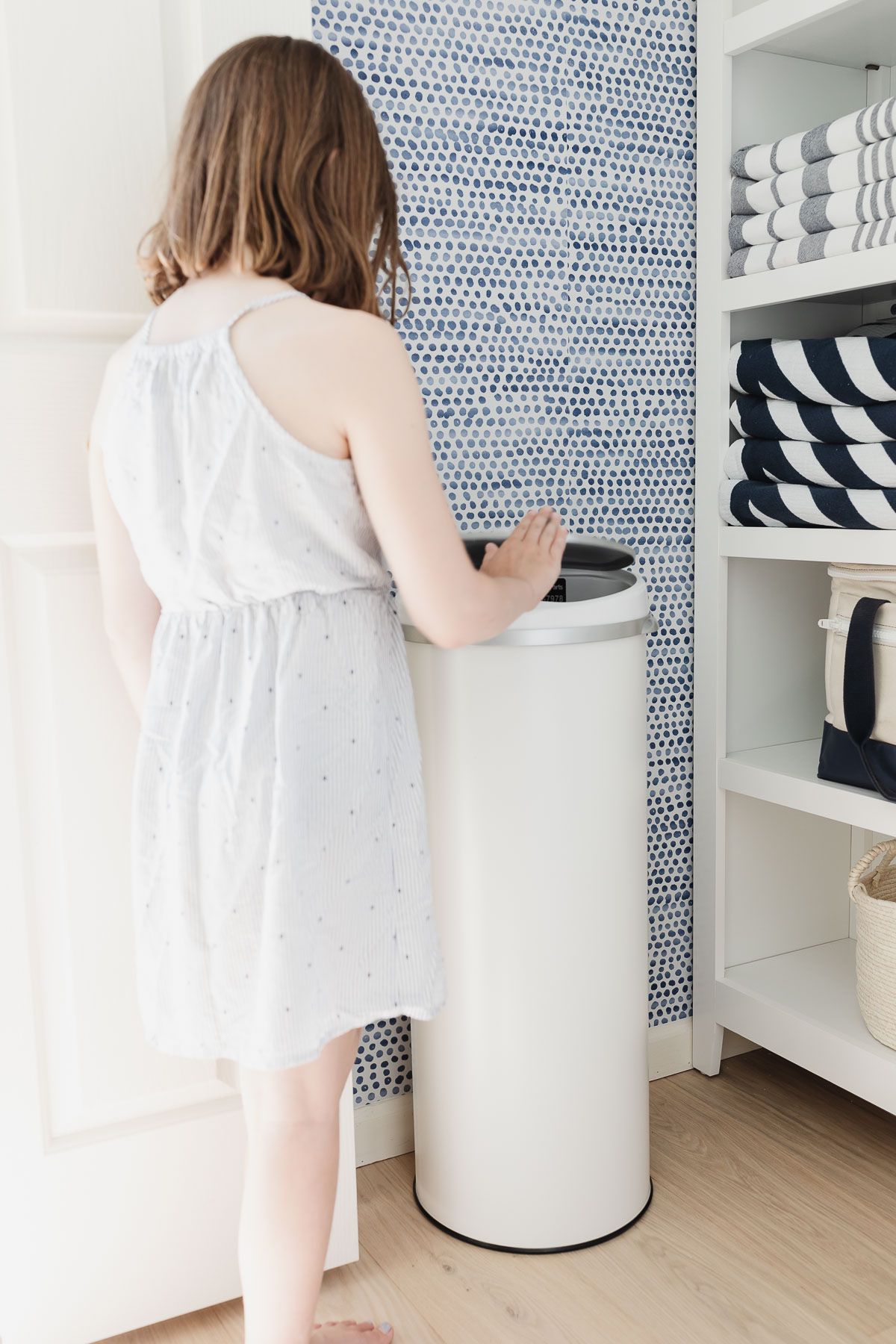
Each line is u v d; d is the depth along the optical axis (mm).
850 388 1559
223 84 1001
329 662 1022
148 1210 1362
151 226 1237
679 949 1986
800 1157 1715
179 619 1052
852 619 1592
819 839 2068
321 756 1016
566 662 1363
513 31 1646
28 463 1226
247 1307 1139
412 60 1571
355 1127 1720
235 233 994
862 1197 1608
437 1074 1514
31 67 1169
